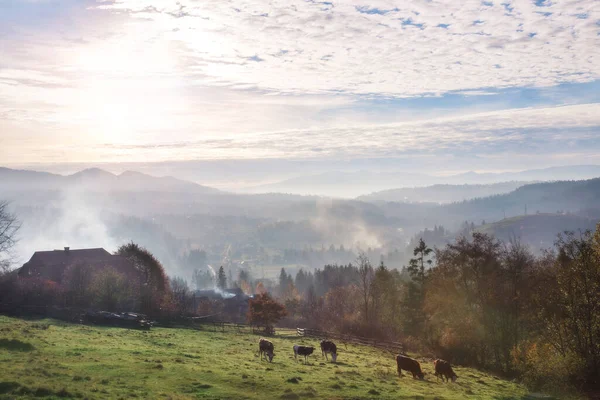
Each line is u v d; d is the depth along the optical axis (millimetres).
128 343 42094
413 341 66562
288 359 41656
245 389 27797
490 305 58031
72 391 23016
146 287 78562
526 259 58594
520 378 45969
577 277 42125
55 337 40625
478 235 61125
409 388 32219
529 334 55000
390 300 93312
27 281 70688
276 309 73062
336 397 27281
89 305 68625
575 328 41469
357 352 53469
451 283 63250
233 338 56906
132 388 25500
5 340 33969
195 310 101375
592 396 36656
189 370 31047
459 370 48500
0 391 22422
